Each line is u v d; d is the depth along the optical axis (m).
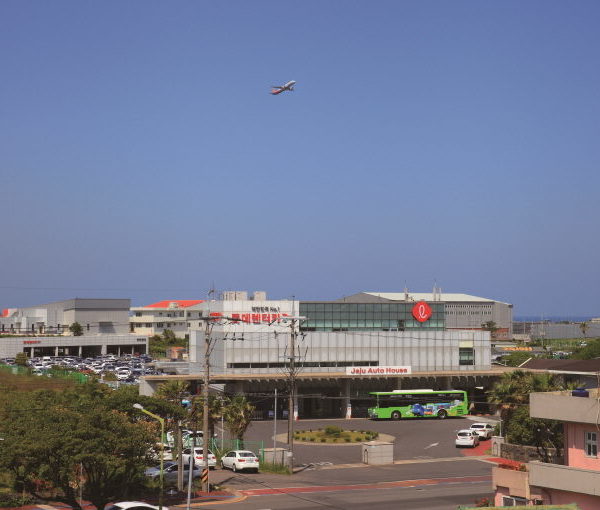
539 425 62.69
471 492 60.78
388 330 125.62
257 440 94.44
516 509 36.03
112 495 53.84
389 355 122.38
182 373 148.38
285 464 75.62
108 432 49.00
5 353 188.50
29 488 50.84
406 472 73.19
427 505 54.66
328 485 65.06
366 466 77.12
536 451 65.38
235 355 115.31
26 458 46.91
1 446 47.84
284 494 60.06
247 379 112.88
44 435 47.34
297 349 118.19
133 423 55.19
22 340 190.62
